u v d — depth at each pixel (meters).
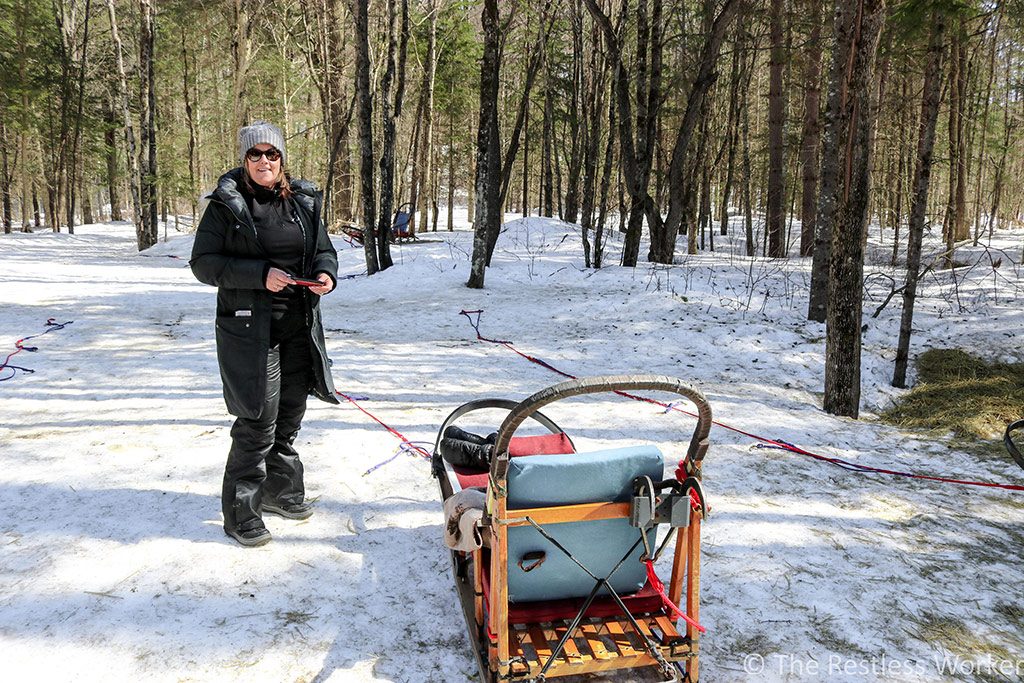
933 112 7.50
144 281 15.20
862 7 6.21
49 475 4.78
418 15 26.62
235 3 25.16
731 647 3.15
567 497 2.56
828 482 5.17
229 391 3.58
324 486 4.72
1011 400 7.29
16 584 3.45
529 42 24.19
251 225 3.44
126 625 3.15
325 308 12.39
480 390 7.51
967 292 11.37
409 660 3.00
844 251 6.89
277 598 3.41
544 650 2.60
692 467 2.59
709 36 14.71
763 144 26.19
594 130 20.80
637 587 2.83
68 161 33.44
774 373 8.65
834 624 3.35
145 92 25.44
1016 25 9.39
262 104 31.11
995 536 4.37
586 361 8.97
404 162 35.69
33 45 31.08
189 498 4.45
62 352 8.38
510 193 46.03
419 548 3.95
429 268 16.02
